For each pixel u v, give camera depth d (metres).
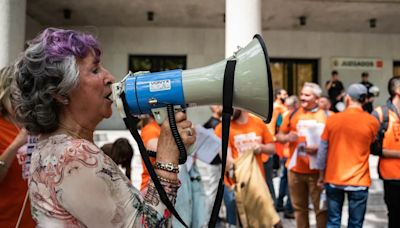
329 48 12.30
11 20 5.64
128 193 1.07
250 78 1.16
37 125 1.11
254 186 3.46
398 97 3.89
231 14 5.47
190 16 10.92
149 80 1.18
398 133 3.82
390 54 12.38
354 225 3.70
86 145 1.05
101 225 0.99
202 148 3.46
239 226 3.63
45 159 1.05
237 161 3.57
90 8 10.30
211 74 1.18
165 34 12.12
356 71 12.30
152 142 2.74
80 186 0.98
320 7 9.96
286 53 12.22
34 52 1.06
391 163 3.86
